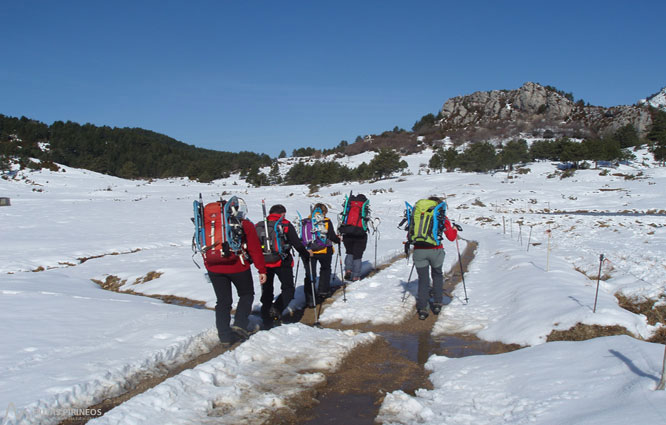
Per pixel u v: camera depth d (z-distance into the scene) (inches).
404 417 144.6
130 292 357.7
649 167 2487.7
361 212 351.6
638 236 574.6
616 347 170.6
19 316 241.0
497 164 2511.1
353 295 315.3
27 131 4815.5
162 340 208.5
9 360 178.1
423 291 263.9
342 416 148.1
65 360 181.2
